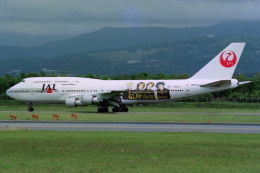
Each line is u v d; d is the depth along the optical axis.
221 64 72.31
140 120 54.25
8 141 33.09
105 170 23.47
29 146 30.77
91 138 34.56
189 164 25.03
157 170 23.45
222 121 53.56
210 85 71.12
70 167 24.22
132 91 73.56
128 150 29.12
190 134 37.84
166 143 31.95
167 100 73.19
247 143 32.25
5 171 23.25
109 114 67.12
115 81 75.62
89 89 75.19
